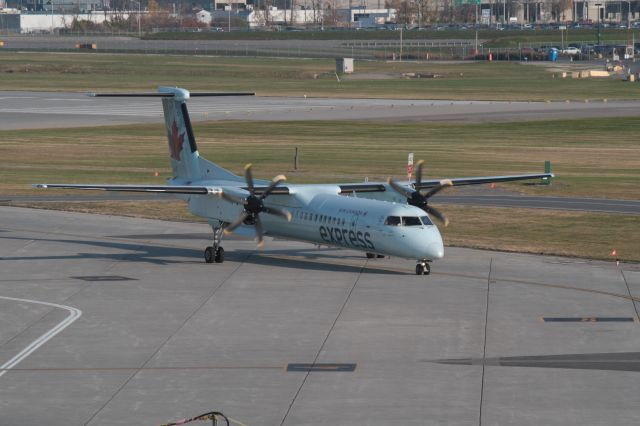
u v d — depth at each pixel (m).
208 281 122.31
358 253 140.25
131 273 127.31
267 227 132.62
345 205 125.75
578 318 102.44
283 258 137.25
